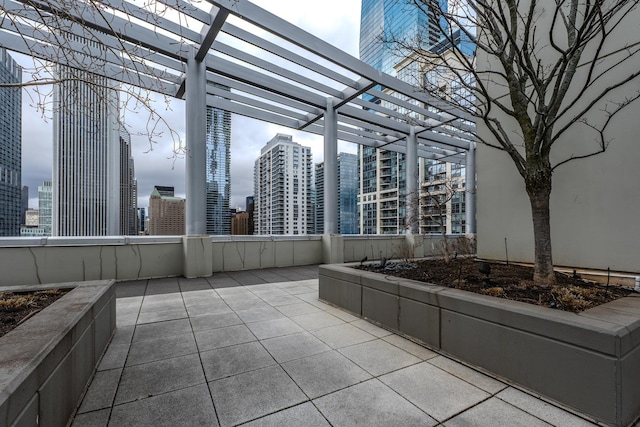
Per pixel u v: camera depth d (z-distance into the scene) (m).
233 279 7.78
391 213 80.88
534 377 2.57
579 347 2.30
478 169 6.29
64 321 2.36
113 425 2.17
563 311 2.61
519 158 3.92
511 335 2.75
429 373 2.96
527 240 5.48
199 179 7.95
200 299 5.81
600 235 4.45
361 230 92.94
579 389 2.29
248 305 5.41
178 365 3.12
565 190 4.84
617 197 4.29
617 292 3.52
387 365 3.13
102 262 7.13
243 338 3.87
